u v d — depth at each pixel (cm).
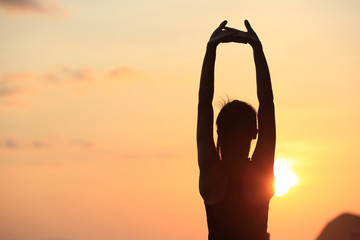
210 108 322
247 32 325
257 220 311
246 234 311
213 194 313
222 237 312
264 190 310
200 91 323
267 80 320
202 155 315
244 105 315
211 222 315
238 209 311
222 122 312
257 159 313
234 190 311
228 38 322
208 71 322
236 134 311
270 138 314
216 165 314
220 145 315
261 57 321
